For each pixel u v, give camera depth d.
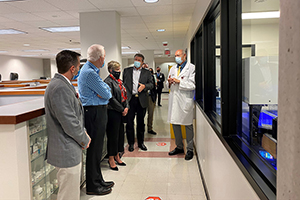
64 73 1.64
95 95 2.23
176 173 2.88
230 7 1.57
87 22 4.31
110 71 2.88
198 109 3.25
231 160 1.34
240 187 1.14
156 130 5.16
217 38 2.38
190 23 5.11
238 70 1.56
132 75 3.63
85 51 4.36
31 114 1.55
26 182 1.54
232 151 1.27
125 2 3.77
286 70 0.48
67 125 1.53
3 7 3.87
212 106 2.70
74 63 1.65
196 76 3.82
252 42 1.37
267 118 1.19
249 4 1.38
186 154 3.37
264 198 0.78
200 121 2.98
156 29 6.25
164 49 11.46
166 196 2.34
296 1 0.43
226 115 1.59
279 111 0.51
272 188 0.82
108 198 2.32
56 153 1.57
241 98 1.55
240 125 1.57
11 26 5.40
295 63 0.44
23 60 14.98
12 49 10.44
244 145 1.35
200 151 2.95
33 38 7.28
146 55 11.73
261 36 1.29
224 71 1.59
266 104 1.27
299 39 0.43
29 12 4.20
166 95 14.65
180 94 3.27
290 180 0.46
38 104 1.93
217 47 2.41
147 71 3.72
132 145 3.75
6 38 7.24
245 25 1.49
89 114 2.24
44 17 4.56
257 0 1.26
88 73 2.13
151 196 2.34
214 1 2.00
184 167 3.07
